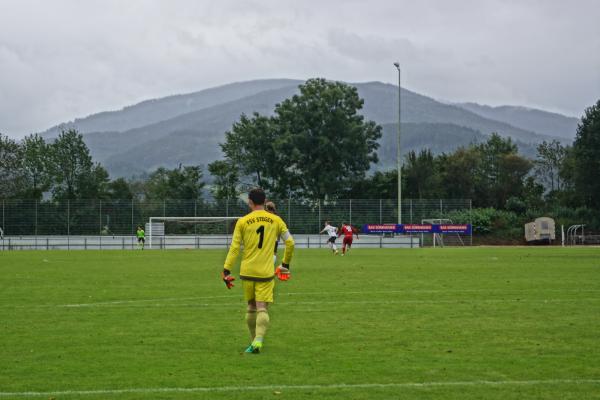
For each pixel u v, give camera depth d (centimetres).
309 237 7106
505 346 1344
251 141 9750
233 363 1205
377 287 2464
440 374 1120
